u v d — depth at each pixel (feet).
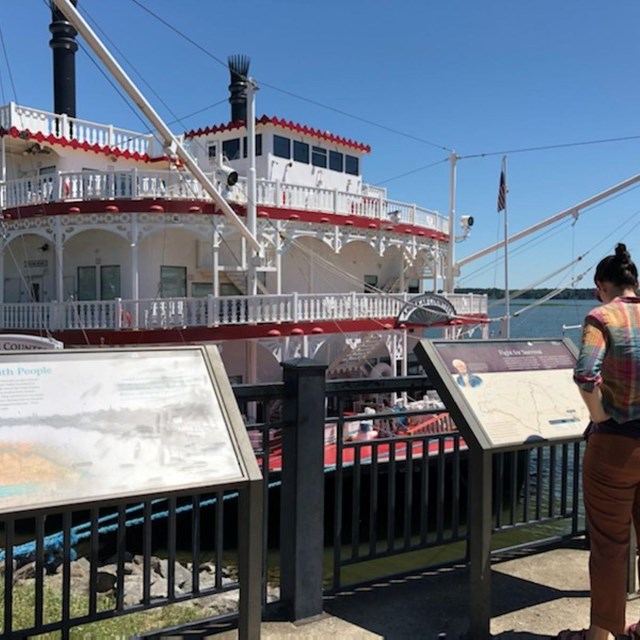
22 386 8.37
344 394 12.19
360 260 70.69
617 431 8.98
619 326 9.01
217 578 11.51
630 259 9.76
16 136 55.62
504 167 66.54
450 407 11.02
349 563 12.91
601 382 9.03
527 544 14.80
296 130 65.05
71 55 71.20
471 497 10.70
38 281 59.36
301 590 11.45
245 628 9.21
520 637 10.79
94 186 50.75
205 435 9.03
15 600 16.80
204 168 65.82
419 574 13.76
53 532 33.96
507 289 66.23
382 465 36.40
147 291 54.03
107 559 31.76
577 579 13.32
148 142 66.80
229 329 48.67
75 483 7.84
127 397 8.91
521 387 11.85
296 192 56.80
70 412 8.40
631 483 9.00
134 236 50.34
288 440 11.57
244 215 52.90
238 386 10.93
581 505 42.14
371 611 11.92
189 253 56.29
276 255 54.95
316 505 11.56
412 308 59.41
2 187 55.26
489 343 12.44
